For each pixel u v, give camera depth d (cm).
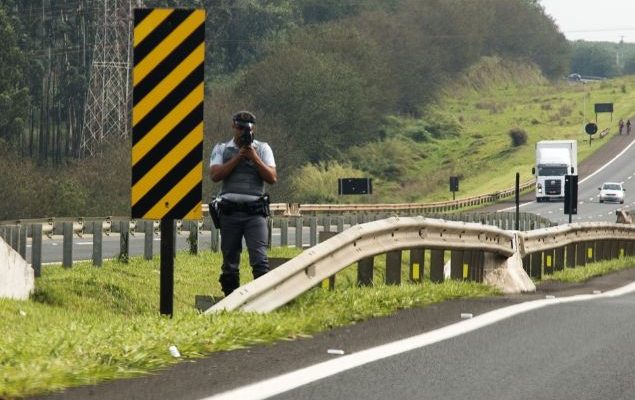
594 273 6181
